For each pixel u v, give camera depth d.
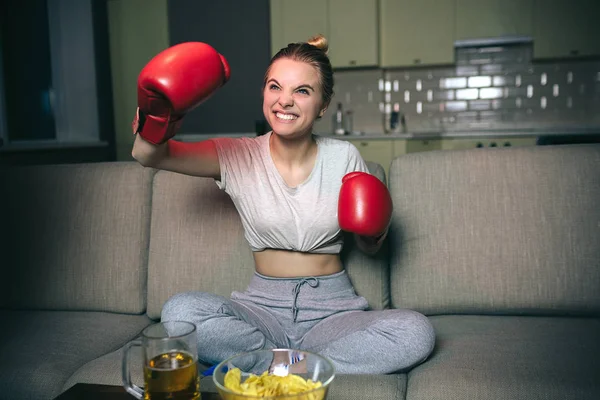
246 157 1.53
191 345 0.83
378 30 4.84
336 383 1.24
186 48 1.10
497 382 1.20
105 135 4.95
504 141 4.35
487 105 4.97
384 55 4.84
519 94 4.89
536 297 1.62
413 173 1.75
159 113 1.13
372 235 1.35
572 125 4.81
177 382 0.80
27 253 1.84
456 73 5.00
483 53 4.92
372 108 5.19
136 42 5.02
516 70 4.88
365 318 1.40
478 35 4.66
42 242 1.85
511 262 1.64
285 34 4.94
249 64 5.31
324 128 5.30
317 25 4.86
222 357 1.31
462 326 1.57
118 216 1.83
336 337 1.38
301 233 1.49
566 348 1.37
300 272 1.53
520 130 4.43
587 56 4.54
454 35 4.70
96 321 1.70
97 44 4.82
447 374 1.24
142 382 1.25
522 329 1.53
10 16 4.05
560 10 4.50
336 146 1.56
